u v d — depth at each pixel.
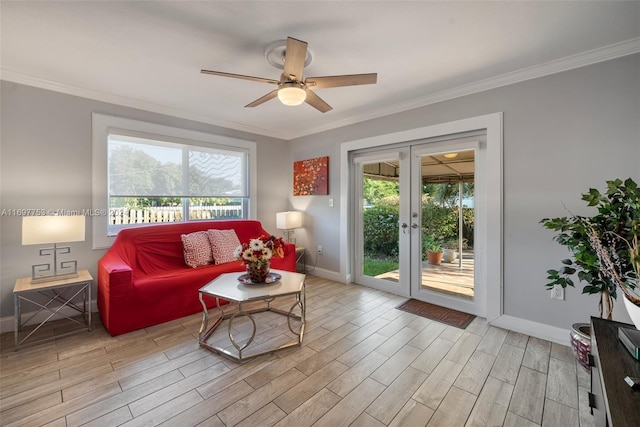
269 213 4.64
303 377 1.90
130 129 3.22
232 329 2.60
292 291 2.23
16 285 2.32
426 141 3.23
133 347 2.27
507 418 1.54
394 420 1.53
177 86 2.85
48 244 2.77
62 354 2.16
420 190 3.34
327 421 1.52
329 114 3.69
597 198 1.65
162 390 1.76
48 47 2.14
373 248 3.87
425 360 2.10
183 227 3.52
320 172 4.27
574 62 2.22
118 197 3.22
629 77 2.04
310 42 2.05
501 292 2.61
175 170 3.65
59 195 2.82
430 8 1.69
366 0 1.62
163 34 1.97
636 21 1.79
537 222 2.42
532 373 1.93
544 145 2.38
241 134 4.26
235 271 3.21
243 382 1.84
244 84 2.80
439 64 2.37
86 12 1.74
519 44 2.07
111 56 2.27
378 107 3.40
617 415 0.75
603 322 1.35
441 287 3.19
